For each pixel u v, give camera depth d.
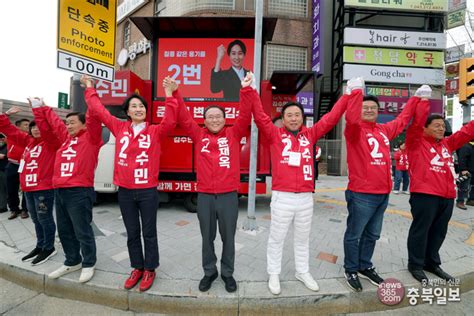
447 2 10.73
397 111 10.83
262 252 3.21
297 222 2.44
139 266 2.46
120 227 4.05
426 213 2.60
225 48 4.94
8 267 2.83
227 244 2.41
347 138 2.53
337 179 10.43
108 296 2.40
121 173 2.36
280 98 5.95
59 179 2.46
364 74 10.76
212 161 2.37
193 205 5.01
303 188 2.36
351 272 2.51
